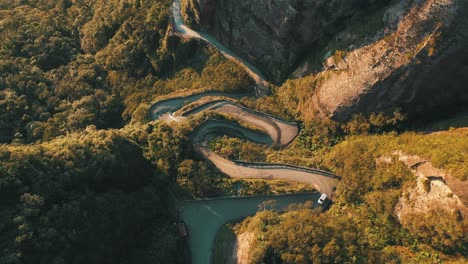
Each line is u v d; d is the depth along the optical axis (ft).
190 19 308.19
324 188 219.20
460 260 160.35
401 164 192.34
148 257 193.57
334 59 233.35
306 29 246.27
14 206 169.27
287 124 255.91
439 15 189.78
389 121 213.46
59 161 188.24
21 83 305.32
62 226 170.91
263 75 287.28
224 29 292.40
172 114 277.03
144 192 211.82
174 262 195.00
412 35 198.18
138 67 332.60
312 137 246.06
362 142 218.79
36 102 301.63
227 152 238.27
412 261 168.14
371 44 214.69
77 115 288.10
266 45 272.10
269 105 266.98
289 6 241.76
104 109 304.71
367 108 219.82
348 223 186.91
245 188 221.25
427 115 209.15
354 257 167.32
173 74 318.04
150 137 240.12
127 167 207.31
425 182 177.27
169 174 226.79
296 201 216.33
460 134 187.93
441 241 166.40
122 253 190.60
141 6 335.06
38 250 159.84
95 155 196.75
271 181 224.53
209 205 218.38
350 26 229.04
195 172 224.53
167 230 207.92
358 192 203.82
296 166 229.45
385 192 192.54
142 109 281.13
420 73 197.67
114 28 353.92
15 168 176.04
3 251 154.10
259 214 201.36
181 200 219.20
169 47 312.09
